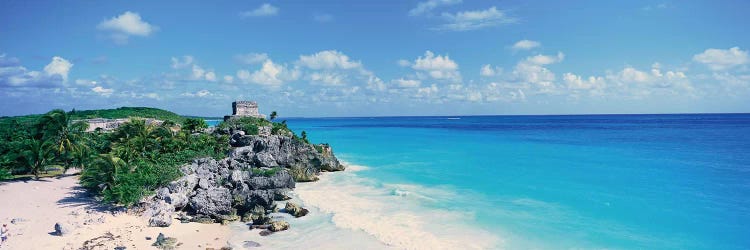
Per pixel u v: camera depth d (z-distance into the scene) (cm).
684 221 3325
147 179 3662
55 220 3014
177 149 5388
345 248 2758
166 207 3325
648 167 5878
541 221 3356
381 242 2869
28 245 2545
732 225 3212
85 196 3709
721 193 4188
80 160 4541
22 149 4331
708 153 7319
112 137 5212
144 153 4778
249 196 3553
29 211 3212
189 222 3231
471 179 5172
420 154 7912
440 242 2870
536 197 4162
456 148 8981
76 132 4781
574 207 3772
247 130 6769
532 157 7244
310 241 2884
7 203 3400
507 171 5759
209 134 6631
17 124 6500
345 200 4056
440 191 4469
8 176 4281
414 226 3216
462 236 2995
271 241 2880
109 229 2923
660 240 2922
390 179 5219
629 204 3844
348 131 16875
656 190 4388
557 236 3005
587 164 6303
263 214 3344
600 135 12488
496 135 13275
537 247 2795
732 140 9931
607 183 4806
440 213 3588
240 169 4859
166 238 2795
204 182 3912
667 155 7144
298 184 4928
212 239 2898
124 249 2597
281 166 5484
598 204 3859
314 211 3644
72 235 2744
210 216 3359
